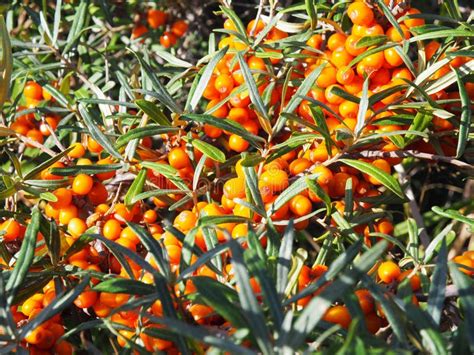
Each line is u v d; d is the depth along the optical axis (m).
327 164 0.34
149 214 0.37
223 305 0.27
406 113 0.35
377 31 0.35
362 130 0.34
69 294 0.29
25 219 0.37
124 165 0.36
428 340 0.26
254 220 0.34
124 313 0.31
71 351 0.32
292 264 0.31
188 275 0.30
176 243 0.33
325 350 0.26
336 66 0.35
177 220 0.34
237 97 0.36
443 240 0.28
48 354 0.31
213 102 0.37
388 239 0.34
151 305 0.30
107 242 0.30
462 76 0.35
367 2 0.35
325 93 0.35
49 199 0.34
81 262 0.34
